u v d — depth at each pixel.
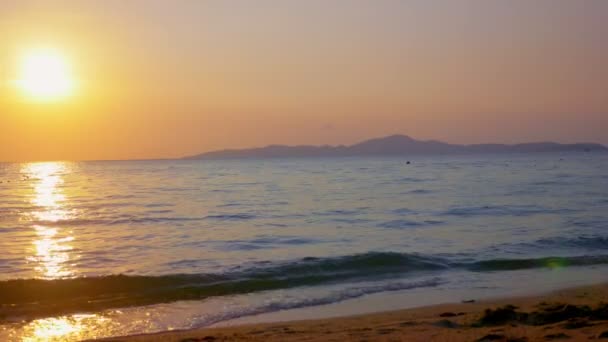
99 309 13.28
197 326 11.88
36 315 12.75
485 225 28.19
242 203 43.19
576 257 18.97
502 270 17.36
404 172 96.81
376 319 11.50
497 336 8.90
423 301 13.56
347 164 157.00
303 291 14.99
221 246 23.19
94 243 24.61
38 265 19.52
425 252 20.50
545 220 29.53
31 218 35.47
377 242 23.44
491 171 95.75
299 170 117.12
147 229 29.20
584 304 11.66
